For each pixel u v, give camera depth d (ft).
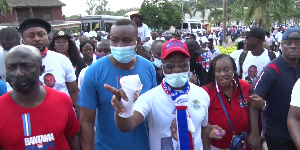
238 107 10.26
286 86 10.07
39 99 6.87
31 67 6.47
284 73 10.14
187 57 7.71
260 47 14.90
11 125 6.53
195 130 8.02
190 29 107.24
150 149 8.23
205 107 8.30
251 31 14.89
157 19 101.71
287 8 60.70
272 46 48.65
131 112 6.50
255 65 14.85
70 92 11.32
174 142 7.81
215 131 8.91
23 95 6.65
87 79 8.11
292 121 8.07
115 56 7.99
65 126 7.11
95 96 8.17
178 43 7.72
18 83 6.33
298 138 7.75
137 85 6.32
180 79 7.61
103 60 8.31
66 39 14.28
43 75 10.36
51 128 6.77
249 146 10.28
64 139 7.13
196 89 8.27
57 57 10.78
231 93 10.40
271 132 10.59
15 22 99.71
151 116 7.97
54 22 108.88
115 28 7.91
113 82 8.13
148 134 8.77
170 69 7.66
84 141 8.07
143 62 8.73
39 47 10.30
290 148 10.47
